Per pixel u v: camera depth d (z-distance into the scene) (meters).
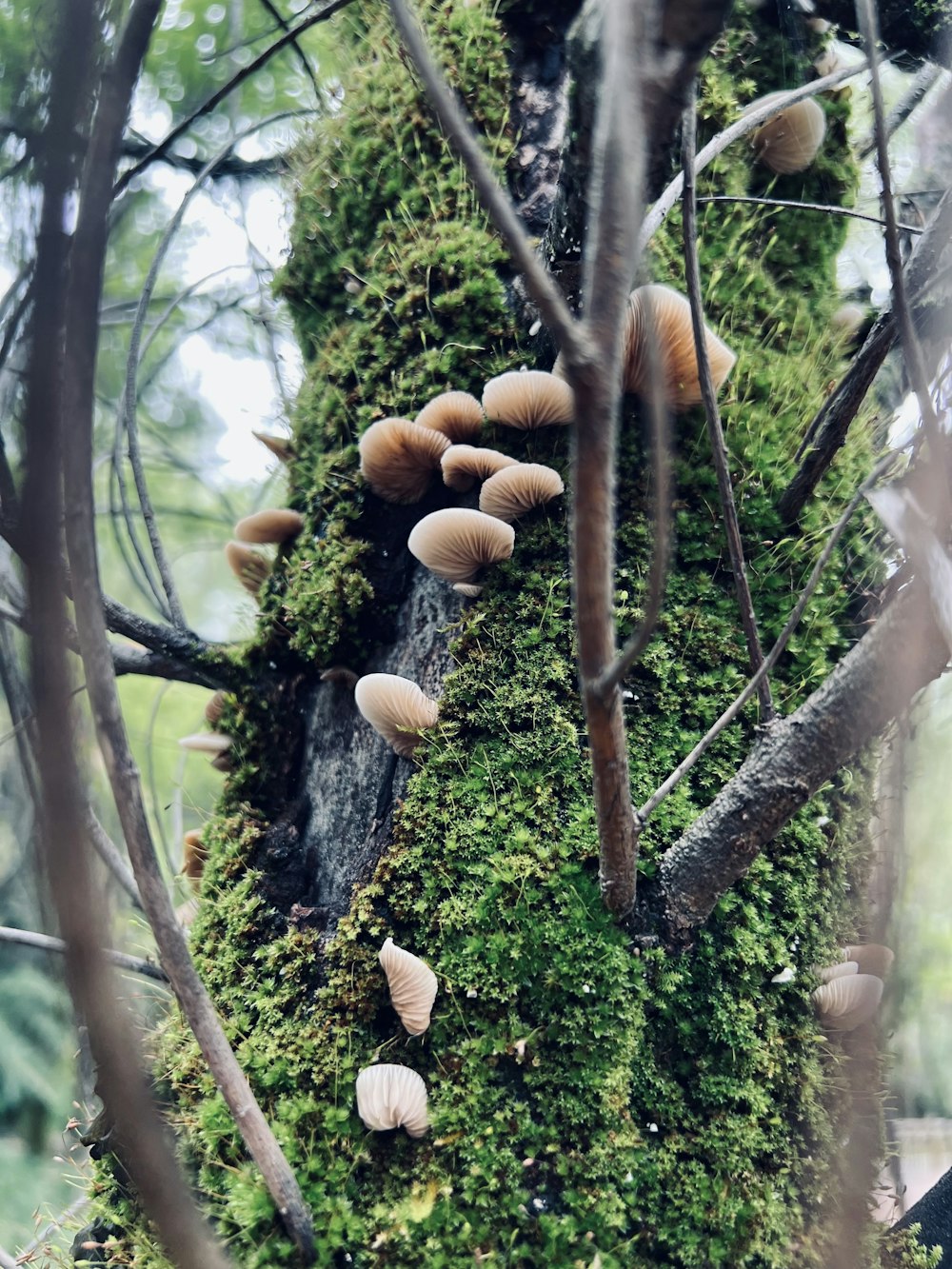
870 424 0.30
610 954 0.23
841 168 0.32
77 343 0.18
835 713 0.22
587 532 0.17
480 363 0.28
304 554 0.30
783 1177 0.23
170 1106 0.24
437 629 0.27
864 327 0.32
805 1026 0.24
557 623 0.25
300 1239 0.21
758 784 0.22
